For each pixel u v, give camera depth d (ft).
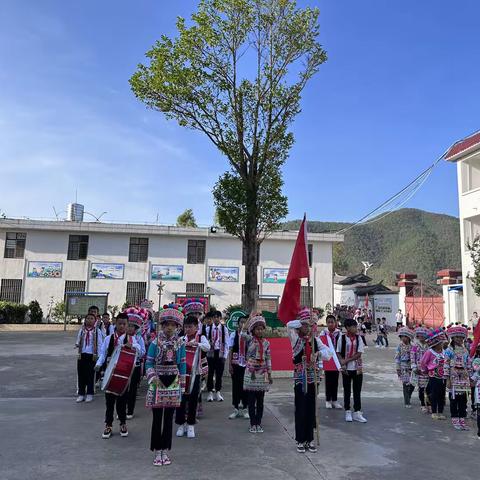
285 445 19.95
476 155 73.20
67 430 21.65
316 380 19.81
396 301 97.55
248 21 45.01
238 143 45.96
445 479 16.30
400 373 28.76
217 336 30.25
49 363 45.01
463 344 24.49
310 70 46.44
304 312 20.38
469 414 27.53
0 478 15.51
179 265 101.50
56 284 98.53
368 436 21.71
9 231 99.04
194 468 16.79
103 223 99.45
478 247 61.46
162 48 45.03
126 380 20.40
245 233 45.44
